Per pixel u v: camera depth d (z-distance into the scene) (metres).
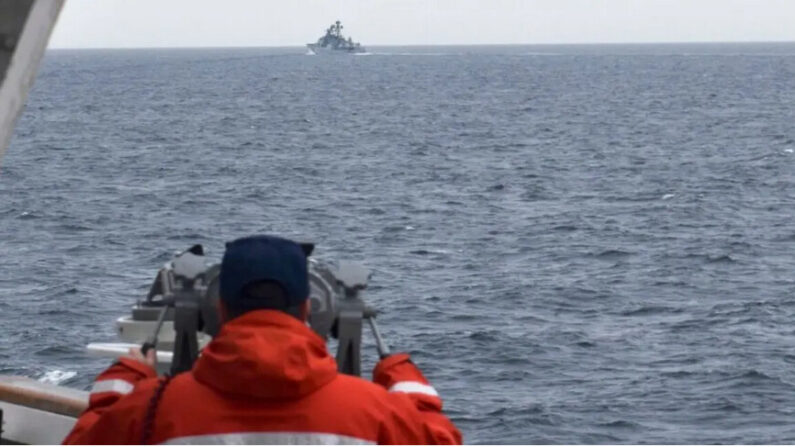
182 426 2.45
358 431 2.49
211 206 47.19
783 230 40.81
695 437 17.64
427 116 110.19
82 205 46.47
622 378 21.02
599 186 54.88
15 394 4.37
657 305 28.11
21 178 56.53
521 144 80.38
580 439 17.64
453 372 21.52
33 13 2.65
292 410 2.47
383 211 46.06
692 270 33.12
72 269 31.70
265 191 52.28
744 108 120.00
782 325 25.86
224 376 2.44
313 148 77.00
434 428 2.60
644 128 94.56
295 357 2.46
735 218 44.00
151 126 96.94
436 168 63.53
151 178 57.88
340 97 146.25
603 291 29.77
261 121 103.50
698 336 24.70
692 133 89.00
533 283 30.69
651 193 52.00
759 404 19.33
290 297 2.54
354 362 2.96
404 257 35.31
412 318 26.08
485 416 18.61
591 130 92.69
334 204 48.31
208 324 2.98
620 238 38.91
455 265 33.81
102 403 2.71
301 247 2.77
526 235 39.66
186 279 2.98
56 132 89.81
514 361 22.25
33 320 24.78
